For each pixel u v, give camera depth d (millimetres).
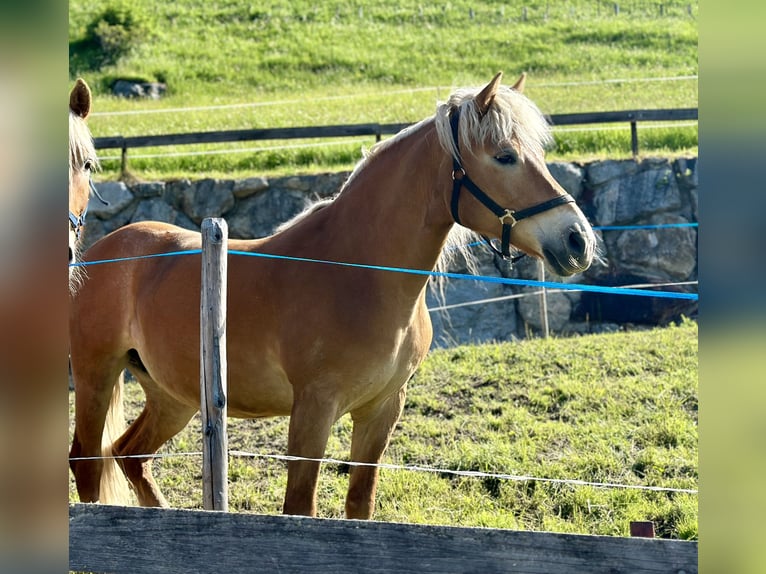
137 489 6660
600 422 8344
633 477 7324
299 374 5223
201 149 17562
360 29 28484
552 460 7672
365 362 5184
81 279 6531
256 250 5668
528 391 9148
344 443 8312
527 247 4980
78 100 6285
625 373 9547
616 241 13242
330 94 23000
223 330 4512
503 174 4891
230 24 29078
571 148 16469
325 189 13859
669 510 6684
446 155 5082
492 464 7551
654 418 8312
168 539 4113
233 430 8758
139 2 30484
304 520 4004
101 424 6605
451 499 7078
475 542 3846
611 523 6594
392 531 3930
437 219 5188
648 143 16625
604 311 12836
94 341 6477
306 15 29688
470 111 4930
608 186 13602
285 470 7887
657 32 27188
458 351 10438
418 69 24984
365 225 5352
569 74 23984
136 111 20906
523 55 25750
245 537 4059
